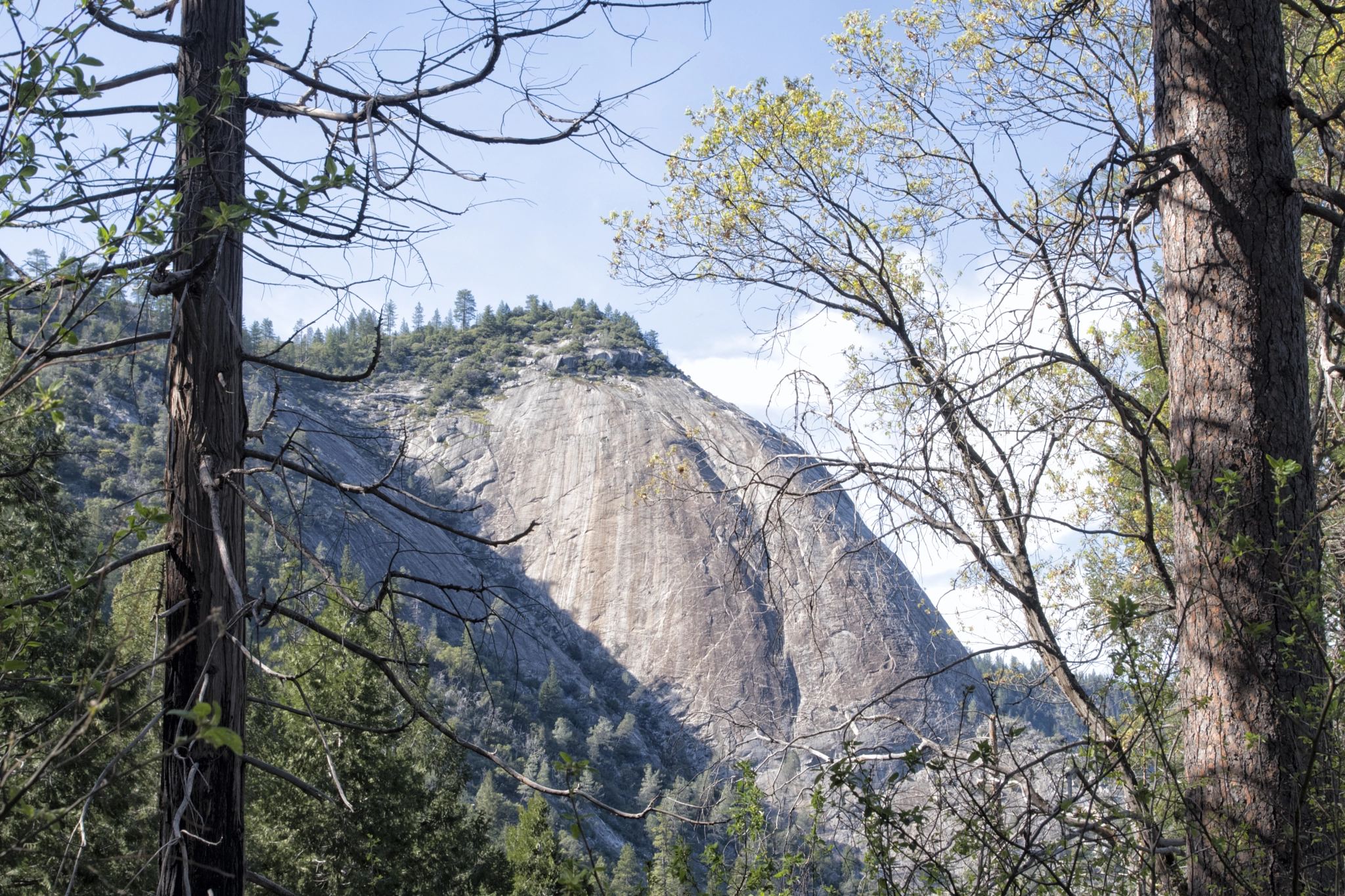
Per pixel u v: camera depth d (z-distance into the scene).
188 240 4.70
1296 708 3.57
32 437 4.70
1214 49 4.32
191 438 4.86
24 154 3.27
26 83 3.27
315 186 3.76
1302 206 4.30
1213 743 3.88
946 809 3.79
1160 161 4.36
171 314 4.84
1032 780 4.11
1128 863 3.81
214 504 4.48
